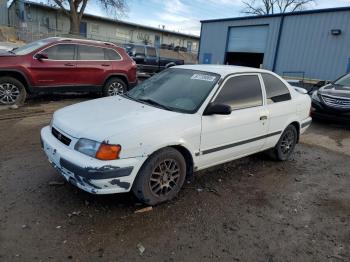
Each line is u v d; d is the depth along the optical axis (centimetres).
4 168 428
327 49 1712
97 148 307
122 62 961
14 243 277
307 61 1811
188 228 319
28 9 3550
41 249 272
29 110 772
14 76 794
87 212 332
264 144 477
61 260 262
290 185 445
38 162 455
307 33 1795
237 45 2236
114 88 957
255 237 313
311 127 836
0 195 355
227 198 389
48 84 833
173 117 360
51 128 377
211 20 2370
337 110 812
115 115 361
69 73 859
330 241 316
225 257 281
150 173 336
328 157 586
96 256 269
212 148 394
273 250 296
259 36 2075
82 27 4028
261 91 464
